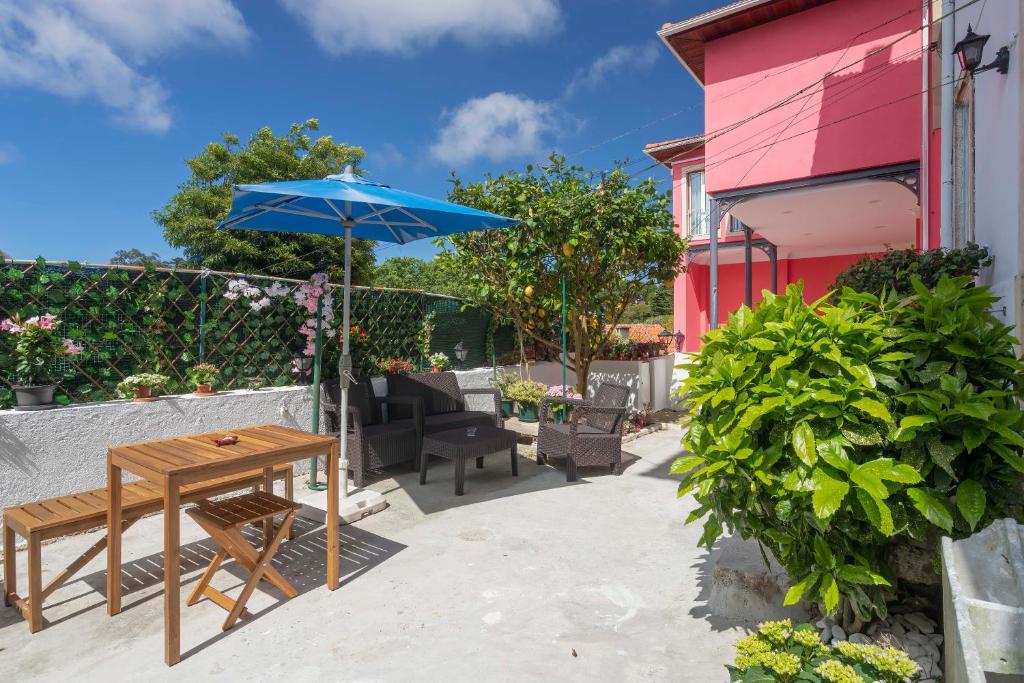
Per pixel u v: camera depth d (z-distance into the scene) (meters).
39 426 3.86
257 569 2.85
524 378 8.88
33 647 2.61
